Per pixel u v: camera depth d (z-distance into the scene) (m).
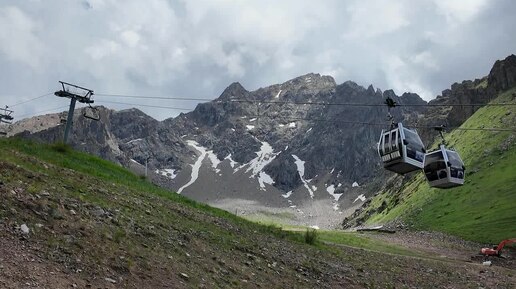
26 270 12.21
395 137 42.88
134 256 16.34
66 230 15.79
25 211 15.73
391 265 40.84
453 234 109.69
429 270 43.28
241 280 19.36
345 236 89.12
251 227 39.88
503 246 86.94
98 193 24.59
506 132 170.50
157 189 46.44
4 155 25.19
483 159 159.62
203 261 19.70
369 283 27.84
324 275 26.38
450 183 46.34
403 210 168.88
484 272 50.56
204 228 27.83
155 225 22.20
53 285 12.02
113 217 19.80
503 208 117.31
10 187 17.28
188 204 42.78
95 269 14.02
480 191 135.88
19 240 13.70
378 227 146.00
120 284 13.83
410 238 111.00
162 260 17.30
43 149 41.16
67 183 23.67
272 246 30.55
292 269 25.36
